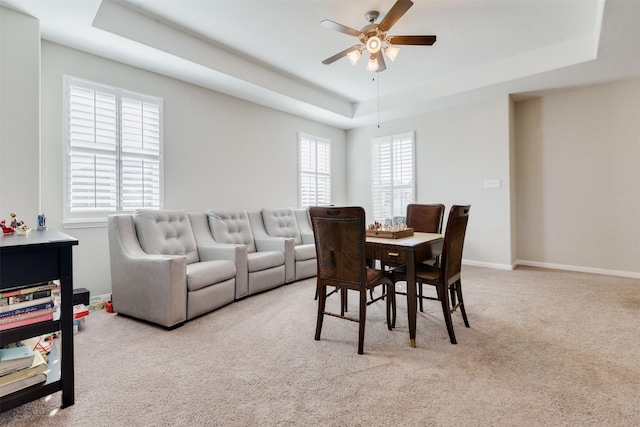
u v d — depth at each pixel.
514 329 2.30
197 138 3.90
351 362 1.84
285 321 2.53
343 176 6.37
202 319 2.59
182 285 2.45
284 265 3.69
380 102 5.13
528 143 4.61
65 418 1.35
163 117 3.56
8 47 2.27
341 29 2.55
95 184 3.04
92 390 1.56
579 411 1.37
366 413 1.38
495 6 2.75
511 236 4.39
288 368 1.77
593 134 4.11
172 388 1.58
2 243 1.31
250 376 1.69
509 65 3.82
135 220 2.92
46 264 1.38
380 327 2.39
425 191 5.21
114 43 2.84
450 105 4.83
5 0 2.19
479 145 4.62
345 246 2.00
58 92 2.84
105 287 3.10
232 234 3.72
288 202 5.18
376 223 2.74
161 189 3.53
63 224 2.86
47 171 2.78
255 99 4.45
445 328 2.34
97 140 3.07
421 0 2.66
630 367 1.74
